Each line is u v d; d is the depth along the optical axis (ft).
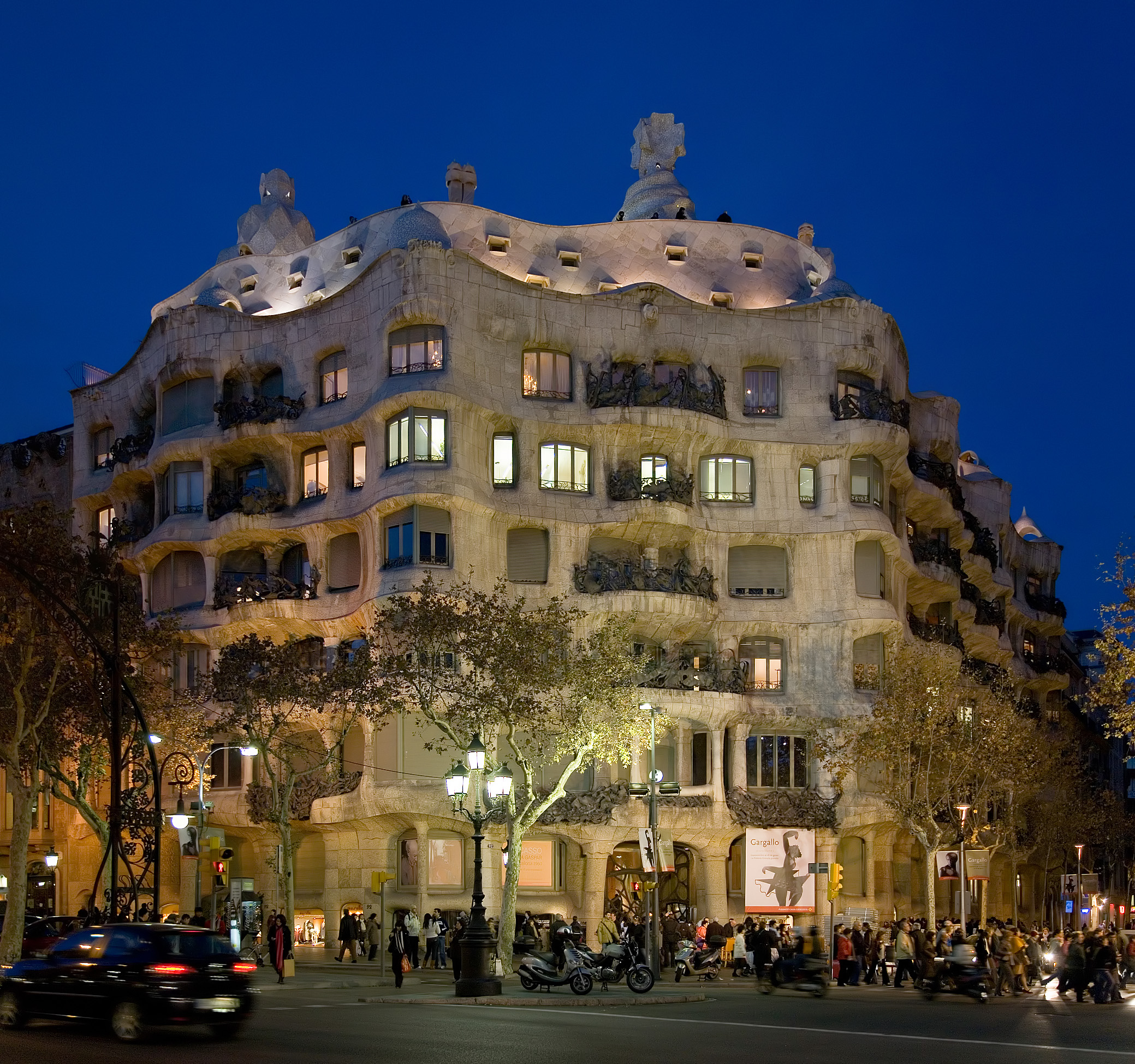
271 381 229.45
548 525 209.67
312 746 213.66
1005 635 299.79
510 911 158.20
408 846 203.00
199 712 208.44
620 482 213.05
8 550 144.56
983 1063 71.15
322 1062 68.80
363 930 194.59
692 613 209.46
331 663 211.20
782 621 218.79
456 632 160.76
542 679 156.97
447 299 204.33
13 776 151.53
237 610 214.07
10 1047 75.00
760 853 207.72
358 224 234.17
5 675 161.79
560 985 128.67
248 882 191.01
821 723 212.02
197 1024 79.51
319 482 220.23
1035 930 196.03
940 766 203.21
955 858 191.72
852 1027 93.76
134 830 169.78
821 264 250.57
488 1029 87.97
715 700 207.31
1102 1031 92.84
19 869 150.61
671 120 259.80
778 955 146.72
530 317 213.05
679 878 219.00
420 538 197.77
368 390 210.79
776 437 221.66
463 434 202.59
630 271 235.61
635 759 206.28
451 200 241.35
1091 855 323.16
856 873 220.84
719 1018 100.32
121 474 238.07
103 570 140.77
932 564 244.83
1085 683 392.27
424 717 196.03
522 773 203.31
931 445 268.62
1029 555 336.08
